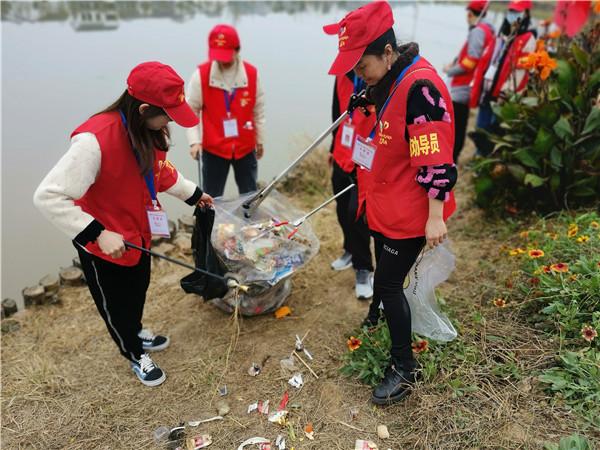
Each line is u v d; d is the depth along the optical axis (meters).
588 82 3.87
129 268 2.56
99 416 2.67
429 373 2.54
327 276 3.76
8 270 4.06
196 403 2.72
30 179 4.96
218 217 3.15
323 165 5.29
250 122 3.76
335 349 3.00
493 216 4.18
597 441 2.13
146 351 3.07
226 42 3.40
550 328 2.73
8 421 2.66
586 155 3.79
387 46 2.08
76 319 3.41
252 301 3.19
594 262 2.83
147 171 2.32
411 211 2.26
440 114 2.04
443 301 3.01
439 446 2.26
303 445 2.42
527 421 2.28
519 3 4.51
